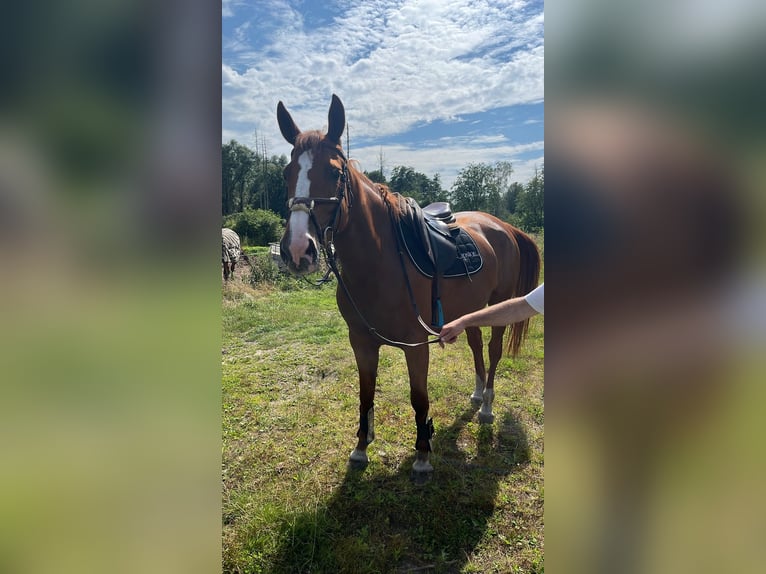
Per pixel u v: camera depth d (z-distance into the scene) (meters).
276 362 4.07
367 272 2.10
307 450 2.63
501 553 1.91
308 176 1.92
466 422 2.94
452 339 1.64
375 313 2.16
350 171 2.04
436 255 2.32
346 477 2.37
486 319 1.60
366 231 2.07
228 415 3.05
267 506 2.12
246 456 2.57
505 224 3.32
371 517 2.10
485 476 2.38
